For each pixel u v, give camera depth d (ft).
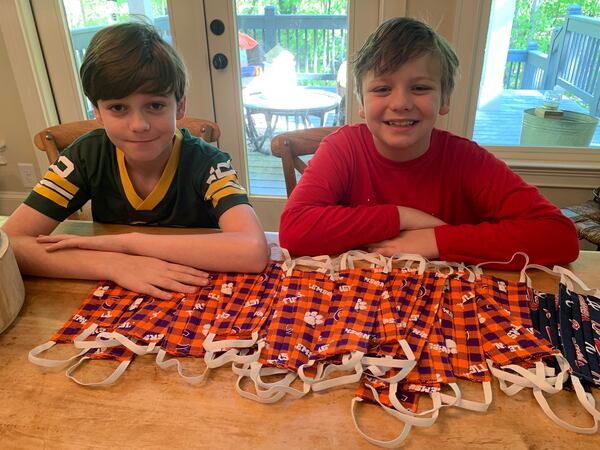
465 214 3.58
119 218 3.64
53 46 7.16
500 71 6.75
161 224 3.63
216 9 6.64
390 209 2.96
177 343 2.09
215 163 3.41
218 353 2.04
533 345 1.99
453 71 3.19
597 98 6.91
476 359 1.97
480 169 3.34
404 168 3.43
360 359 1.93
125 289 2.50
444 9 6.18
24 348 2.11
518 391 1.84
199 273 2.56
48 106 7.48
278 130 7.50
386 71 2.92
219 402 1.82
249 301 2.34
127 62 2.67
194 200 3.48
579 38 6.54
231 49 6.86
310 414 1.77
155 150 2.98
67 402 1.82
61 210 3.28
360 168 3.55
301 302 2.29
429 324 2.15
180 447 1.64
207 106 7.25
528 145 7.15
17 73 7.14
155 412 1.78
